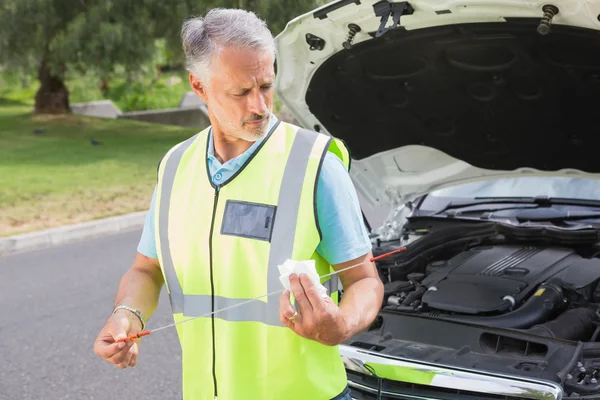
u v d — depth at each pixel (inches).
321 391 83.3
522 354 127.4
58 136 652.1
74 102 929.5
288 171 81.9
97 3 633.6
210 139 87.4
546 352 126.1
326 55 144.0
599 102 141.2
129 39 606.5
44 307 250.1
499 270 154.4
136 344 84.4
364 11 129.5
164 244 87.8
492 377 115.0
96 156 554.3
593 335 133.2
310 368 82.4
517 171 173.2
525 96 147.3
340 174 82.1
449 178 179.9
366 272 82.5
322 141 83.1
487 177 178.2
